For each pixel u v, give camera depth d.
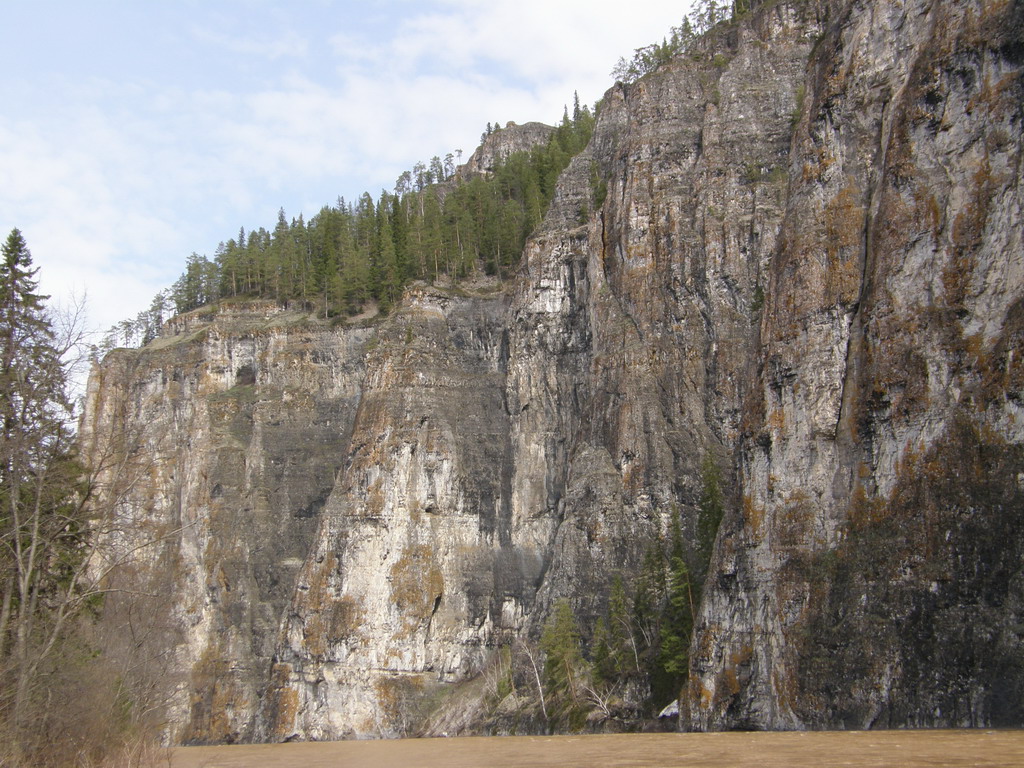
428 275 131.00
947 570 52.34
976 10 59.84
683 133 105.81
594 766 41.38
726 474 88.62
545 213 131.50
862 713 53.78
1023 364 51.84
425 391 114.00
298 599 107.69
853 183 67.50
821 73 72.38
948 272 57.97
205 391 131.38
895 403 58.62
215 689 111.31
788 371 66.69
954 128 59.75
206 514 121.38
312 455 125.00
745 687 62.88
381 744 82.31
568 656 82.12
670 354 96.12
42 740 38.91
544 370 110.94
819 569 59.91
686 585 75.62
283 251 149.25
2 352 39.91
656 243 100.88
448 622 103.50
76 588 45.00
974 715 48.41
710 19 134.25
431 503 108.56
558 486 106.38
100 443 46.50
